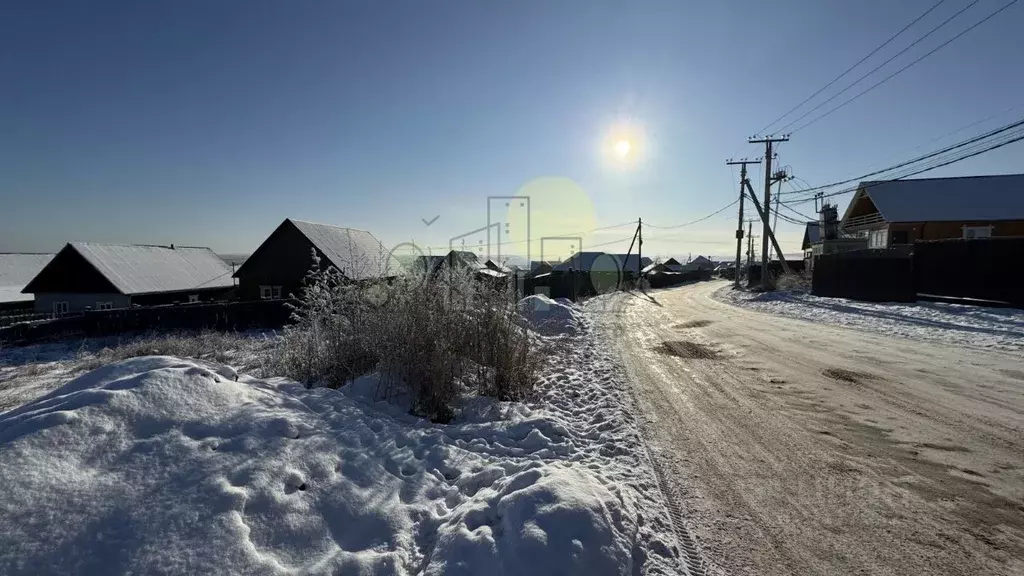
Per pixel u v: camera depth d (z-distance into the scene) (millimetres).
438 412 5105
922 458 4309
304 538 2533
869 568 2779
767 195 26797
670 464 4234
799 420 5445
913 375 7414
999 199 26297
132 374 3555
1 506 2137
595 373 8023
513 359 6395
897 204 27141
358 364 5832
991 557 2859
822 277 20438
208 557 2197
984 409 5680
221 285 32500
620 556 2553
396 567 2480
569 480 3031
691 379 7551
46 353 12398
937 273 15320
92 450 2633
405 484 3359
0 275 39906
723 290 32656
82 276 26547
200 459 2818
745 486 3807
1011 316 11562
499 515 2770
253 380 4367
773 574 2730
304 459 3143
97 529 2207
